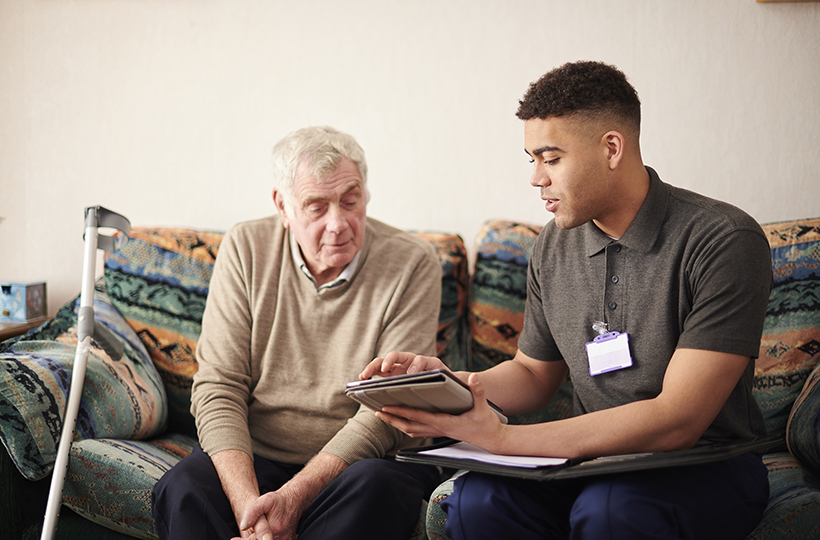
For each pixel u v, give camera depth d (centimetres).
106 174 210
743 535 104
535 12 194
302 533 113
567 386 162
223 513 117
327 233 140
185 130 208
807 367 151
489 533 99
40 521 131
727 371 99
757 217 189
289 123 205
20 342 150
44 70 209
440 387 89
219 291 150
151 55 207
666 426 98
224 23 205
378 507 112
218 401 136
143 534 125
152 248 177
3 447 125
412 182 202
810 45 184
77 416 132
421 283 149
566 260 124
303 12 203
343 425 141
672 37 189
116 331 164
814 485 120
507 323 167
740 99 187
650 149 192
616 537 93
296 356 145
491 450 101
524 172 197
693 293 107
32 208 212
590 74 107
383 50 201
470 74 197
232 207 207
